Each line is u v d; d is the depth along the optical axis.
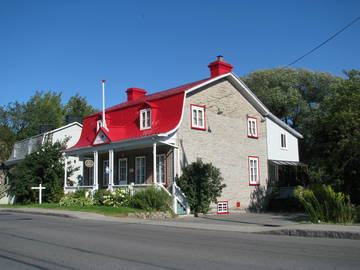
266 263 7.39
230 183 25.19
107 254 8.40
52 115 58.06
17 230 12.73
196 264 7.34
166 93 26.39
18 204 29.72
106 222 16.03
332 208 14.52
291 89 40.84
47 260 7.77
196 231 13.10
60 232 12.24
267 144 28.73
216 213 23.55
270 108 42.19
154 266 7.18
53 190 27.81
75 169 30.64
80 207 21.66
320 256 8.08
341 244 9.78
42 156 28.97
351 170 20.84
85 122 29.67
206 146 23.98
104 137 24.28
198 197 21.59
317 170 26.16
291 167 31.12
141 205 20.03
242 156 26.44
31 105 56.25
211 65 26.25
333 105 22.36
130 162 25.20
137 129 24.45
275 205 27.42
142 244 9.82
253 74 44.44
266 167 28.31
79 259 7.86
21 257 8.08
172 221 16.97
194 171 21.70
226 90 26.09
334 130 21.86
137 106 25.34
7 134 49.81
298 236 11.62
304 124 39.66
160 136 21.06
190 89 23.22
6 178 41.56
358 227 11.97
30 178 28.19
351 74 22.97
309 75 42.59
